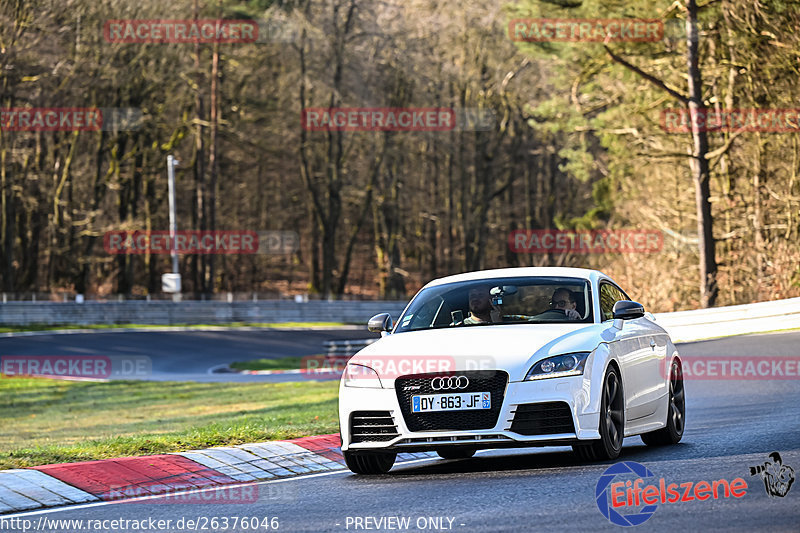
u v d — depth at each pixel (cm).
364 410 3023
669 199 16075
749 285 13238
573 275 3456
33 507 2705
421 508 2417
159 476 3103
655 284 13675
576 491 2508
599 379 2978
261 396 8512
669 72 14488
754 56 12650
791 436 3394
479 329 3177
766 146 14075
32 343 15412
